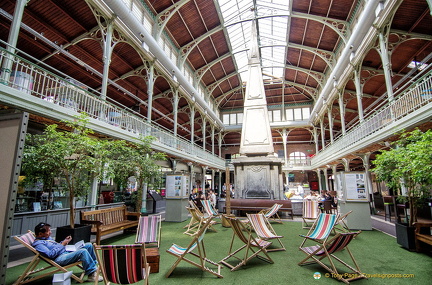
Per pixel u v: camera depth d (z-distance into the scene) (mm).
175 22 15953
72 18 10820
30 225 6484
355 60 13094
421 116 6879
